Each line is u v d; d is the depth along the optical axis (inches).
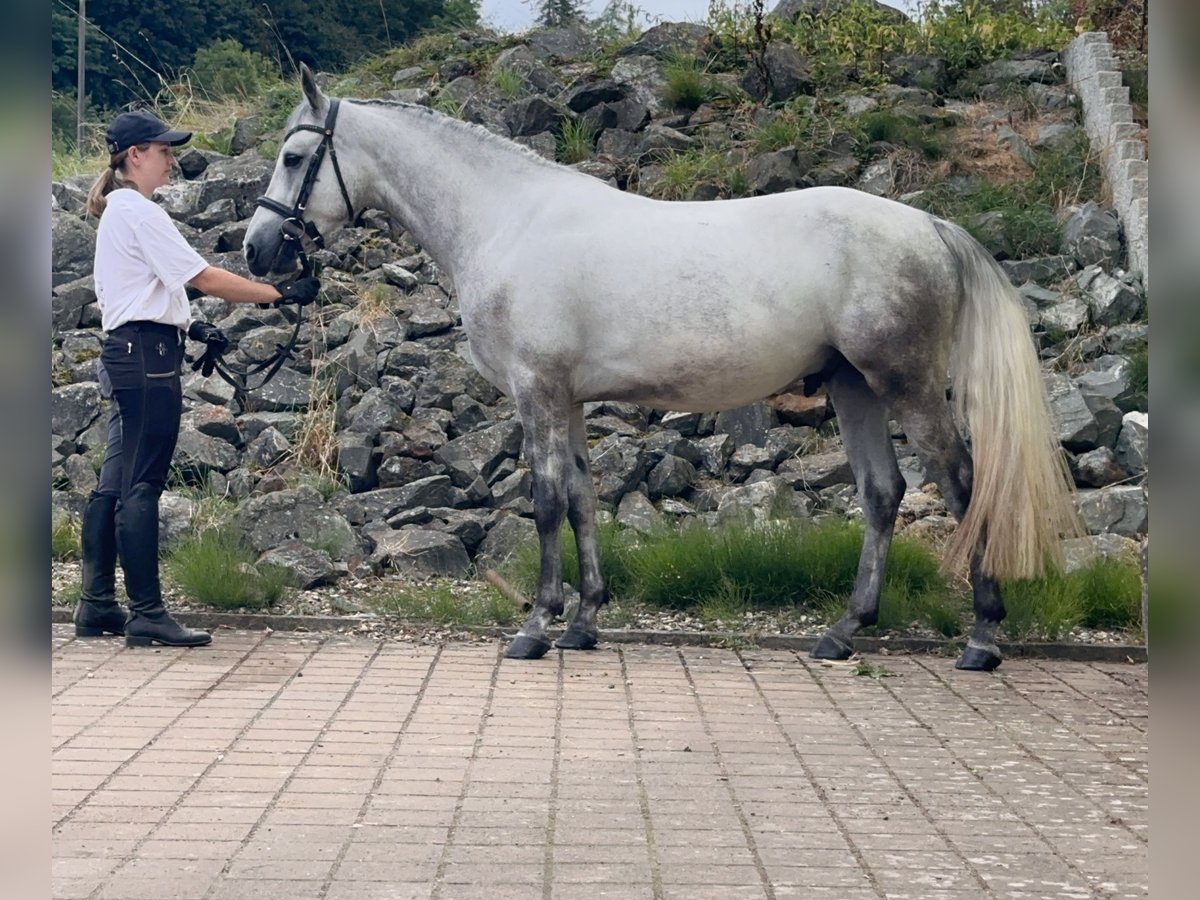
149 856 121.3
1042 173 369.4
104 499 217.8
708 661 211.8
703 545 243.3
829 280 199.6
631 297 203.6
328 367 308.3
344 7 1007.0
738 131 392.2
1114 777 152.9
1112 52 409.7
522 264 208.7
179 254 209.2
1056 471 199.2
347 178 221.6
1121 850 127.1
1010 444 195.6
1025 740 168.7
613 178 367.9
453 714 175.6
